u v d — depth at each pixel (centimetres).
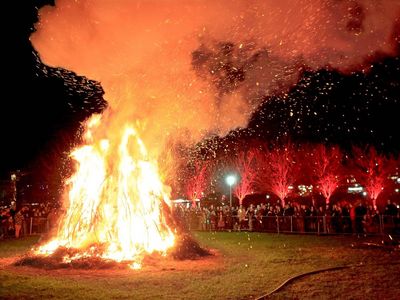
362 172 4169
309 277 1074
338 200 4059
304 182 4516
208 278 1082
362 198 4019
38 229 2538
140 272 1170
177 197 4378
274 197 4356
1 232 2264
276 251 1584
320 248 1652
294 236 2164
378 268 1196
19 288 966
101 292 929
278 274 1128
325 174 4197
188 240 1494
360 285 982
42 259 1291
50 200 3547
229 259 1397
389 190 4044
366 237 2028
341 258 1389
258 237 2139
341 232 2212
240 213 2606
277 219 2388
